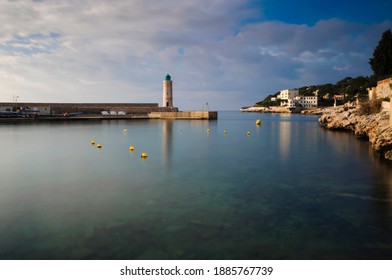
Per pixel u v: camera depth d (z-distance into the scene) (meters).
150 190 18.25
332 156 30.78
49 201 16.20
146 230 12.41
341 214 14.23
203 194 17.39
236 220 13.45
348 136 50.22
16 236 11.93
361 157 29.69
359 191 17.95
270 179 21.05
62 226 12.84
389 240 11.60
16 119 87.50
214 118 118.00
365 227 12.77
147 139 48.03
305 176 21.94
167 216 13.91
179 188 18.70
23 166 26.03
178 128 72.62
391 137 29.11
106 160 29.02
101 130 64.44
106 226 12.82
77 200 16.36
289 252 10.71
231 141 45.72
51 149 36.56
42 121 90.75
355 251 10.80
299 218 13.73
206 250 10.82
